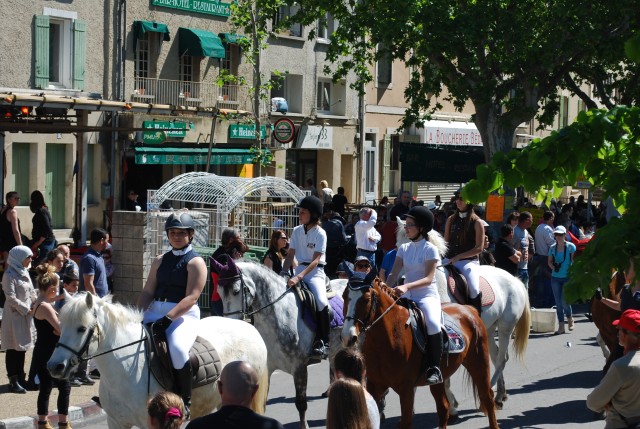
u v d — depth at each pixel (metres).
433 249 10.27
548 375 15.16
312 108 38.03
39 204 20.73
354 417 5.70
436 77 30.25
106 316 8.31
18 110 21.98
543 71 29.75
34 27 26.47
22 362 12.83
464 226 12.68
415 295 10.27
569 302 5.12
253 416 5.62
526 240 20.27
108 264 18.16
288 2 28.52
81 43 27.83
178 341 8.52
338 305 12.02
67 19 27.59
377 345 9.74
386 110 42.59
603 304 12.91
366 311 9.56
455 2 27.56
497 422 11.76
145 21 30.05
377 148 42.28
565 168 5.29
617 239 4.96
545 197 5.90
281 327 11.15
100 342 8.27
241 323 9.47
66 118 24.02
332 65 39.00
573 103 58.53
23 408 11.91
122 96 29.34
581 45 28.05
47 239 20.05
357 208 29.64
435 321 10.04
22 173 26.33
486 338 11.02
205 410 8.96
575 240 21.06
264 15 27.66
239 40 27.61
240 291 10.92
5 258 19.12
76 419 11.89
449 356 10.27
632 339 7.56
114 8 29.02
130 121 28.94
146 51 30.70
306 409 11.50
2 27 25.61
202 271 8.73
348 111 40.03
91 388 13.19
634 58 5.10
